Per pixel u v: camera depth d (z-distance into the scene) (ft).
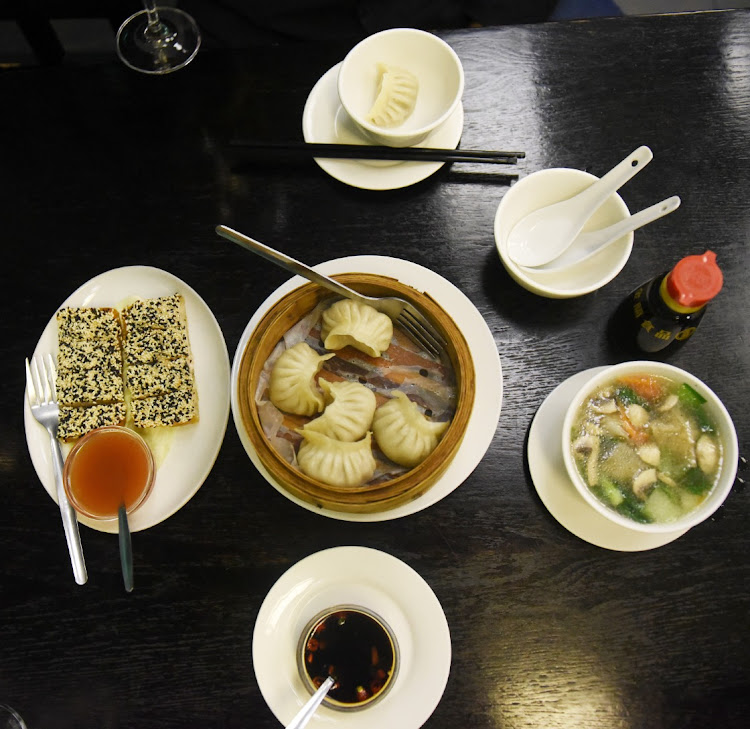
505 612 1.90
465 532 1.95
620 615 1.89
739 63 2.29
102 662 1.88
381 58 2.20
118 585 1.93
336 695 1.76
